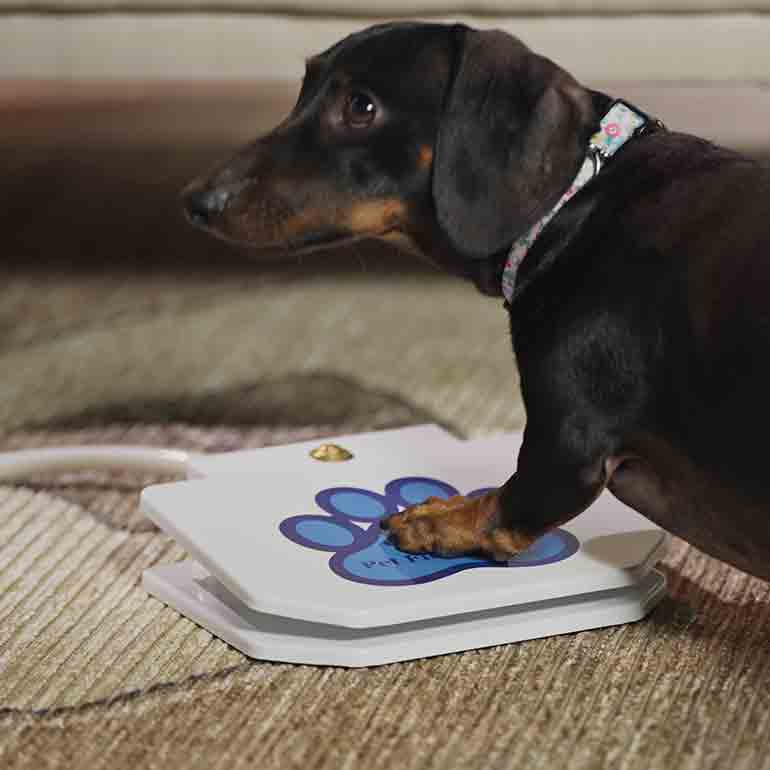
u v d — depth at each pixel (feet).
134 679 7.17
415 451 8.82
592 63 12.85
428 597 7.18
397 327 12.71
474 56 7.22
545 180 7.09
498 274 7.60
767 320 6.55
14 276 13.84
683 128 13.94
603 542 7.91
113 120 18.93
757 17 12.79
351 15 12.76
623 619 7.73
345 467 8.54
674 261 6.87
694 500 7.16
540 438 7.23
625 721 6.85
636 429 7.09
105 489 9.39
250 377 11.51
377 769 6.43
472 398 11.11
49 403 10.93
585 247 7.14
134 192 16.35
